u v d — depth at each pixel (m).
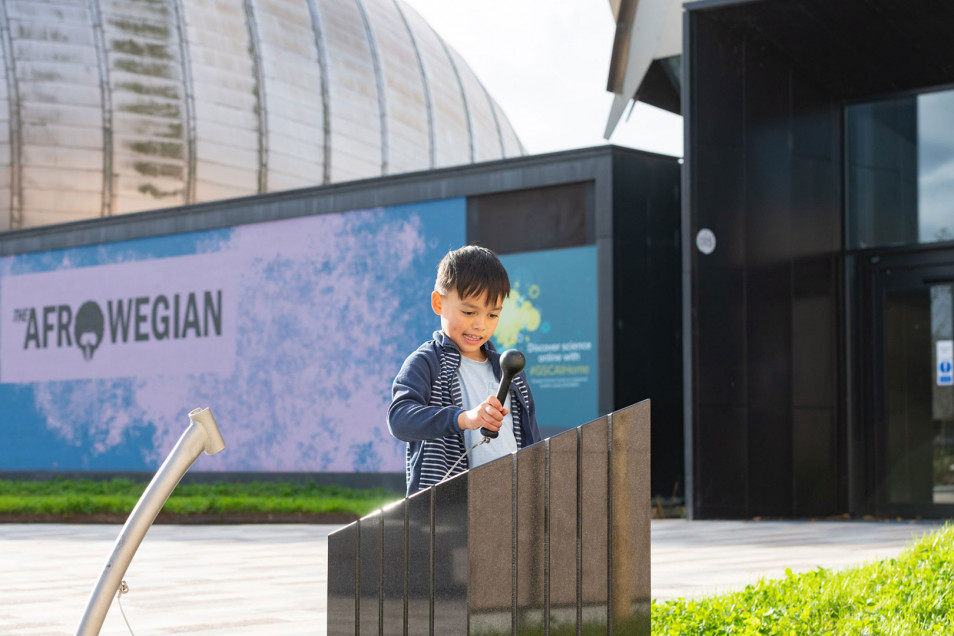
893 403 14.78
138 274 20.47
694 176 13.94
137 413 20.27
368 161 45.44
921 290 14.73
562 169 15.62
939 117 14.85
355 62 46.41
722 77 14.20
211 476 19.19
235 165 41.69
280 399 18.58
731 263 14.11
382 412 17.47
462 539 2.48
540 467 2.62
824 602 5.39
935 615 5.13
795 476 14.32
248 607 6.92
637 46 19.67
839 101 15.36
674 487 15.46
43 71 39.47
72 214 39.09
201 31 42.12
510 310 16.09
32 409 21.64
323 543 11.68
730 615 5.03
